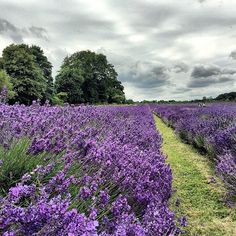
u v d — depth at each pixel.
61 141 3.42
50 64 58.72
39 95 46.75
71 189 2.77
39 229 1.65
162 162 4.46
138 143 5.99
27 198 2.41
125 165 3.51
